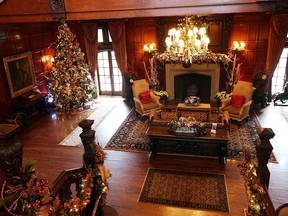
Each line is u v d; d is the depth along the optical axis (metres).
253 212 3.11
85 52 10.34
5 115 8.21
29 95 9.24
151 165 6.13
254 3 3.52
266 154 3.26
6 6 4.32
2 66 8.03
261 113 8.67
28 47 9.06
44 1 4.17
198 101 7.50
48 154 6.79
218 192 5.16
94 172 3.57
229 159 6.23
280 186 5.23
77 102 9.20
